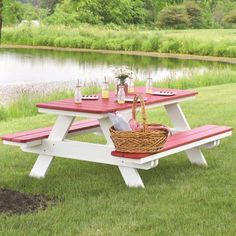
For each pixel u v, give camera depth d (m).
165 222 5.14
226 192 6.01
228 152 7.82
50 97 13.87
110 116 6.10
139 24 46.59
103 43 40.22
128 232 4.90
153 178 6.59
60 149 6.50
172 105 7.79
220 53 34.97
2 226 5.00
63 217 5.25
